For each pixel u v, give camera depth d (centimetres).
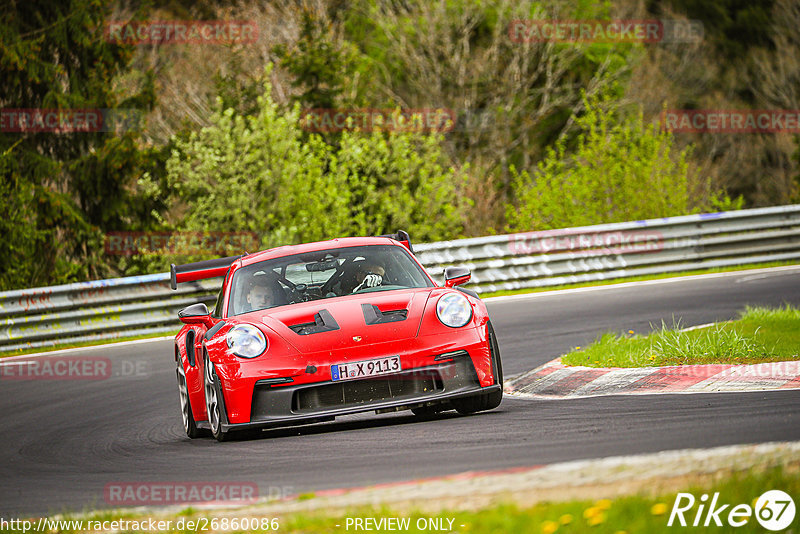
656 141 8775
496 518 1390
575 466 1623
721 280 5797
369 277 2830
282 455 2270
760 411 2181
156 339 5559
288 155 9144
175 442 2772
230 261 3122
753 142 17850
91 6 9631
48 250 8919
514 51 14962
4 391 4222
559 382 3033
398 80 15275
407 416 2770
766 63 18075
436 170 9850
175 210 11081
